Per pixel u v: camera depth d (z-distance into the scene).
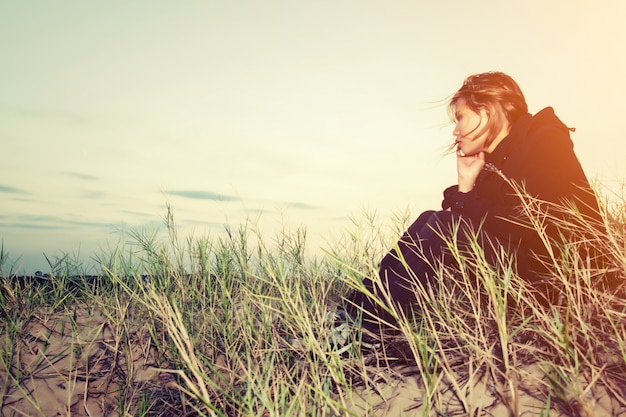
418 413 1.78
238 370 2.45
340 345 2.34
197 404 2.23
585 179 2.50
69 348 2.72
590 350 1.75
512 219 2.43
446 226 2.46
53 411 2.25
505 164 2.61
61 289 3.24
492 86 2.71
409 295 2.37
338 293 2.92
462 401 1.72
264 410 2.04
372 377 2.13
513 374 1.83
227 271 3.23
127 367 2.54
